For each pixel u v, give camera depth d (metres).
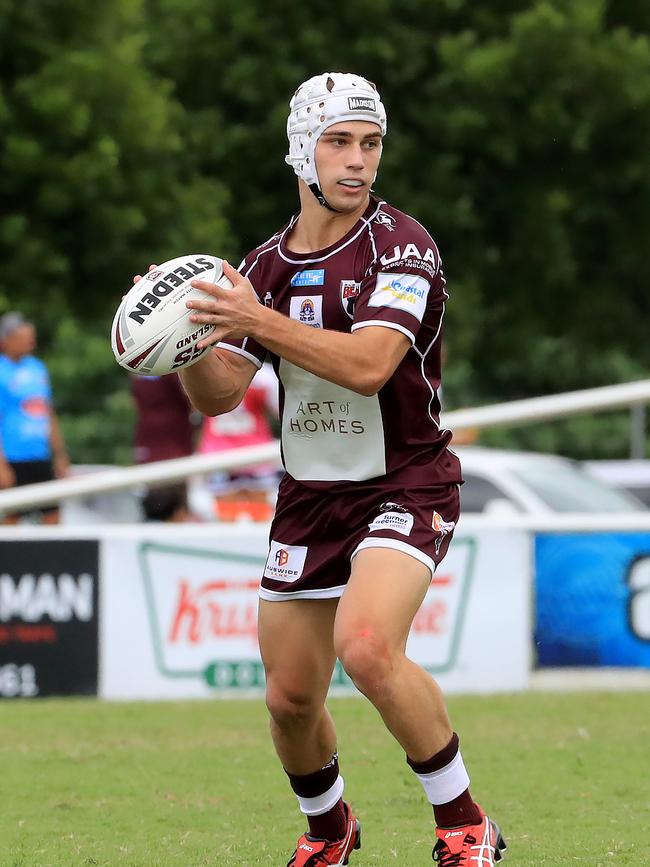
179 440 41.50
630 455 107.94
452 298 76.38
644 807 19.94
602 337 83.81
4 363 42.75
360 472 14.88
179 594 31.08
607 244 80.69
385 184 76.12
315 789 15.84
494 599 31.17
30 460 42.78
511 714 27.88
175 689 31.08
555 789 21.16
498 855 15.32
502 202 78.12
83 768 23.25
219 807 20.36
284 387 15.23
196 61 76.81
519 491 42.72
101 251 69.25
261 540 31.09
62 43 68.31
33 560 31.05
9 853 17.58
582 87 74.62
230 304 14.21
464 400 109.69
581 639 31.33
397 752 24.25
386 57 74.69
